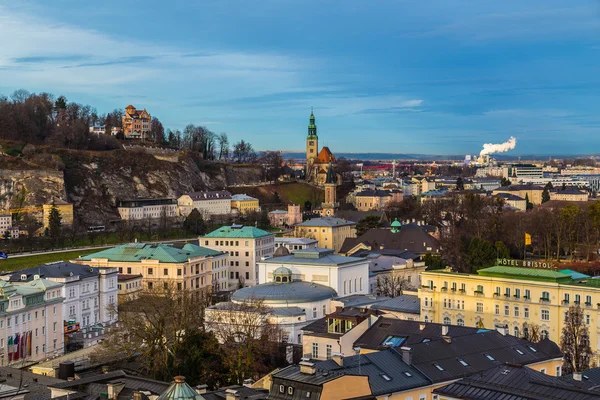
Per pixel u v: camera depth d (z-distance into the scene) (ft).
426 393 492.54
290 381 435.12
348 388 435.12
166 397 345.10
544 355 578.25
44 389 535.60
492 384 452.76
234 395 446.60
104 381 498.69
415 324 628.69
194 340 654.12
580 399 417.90
